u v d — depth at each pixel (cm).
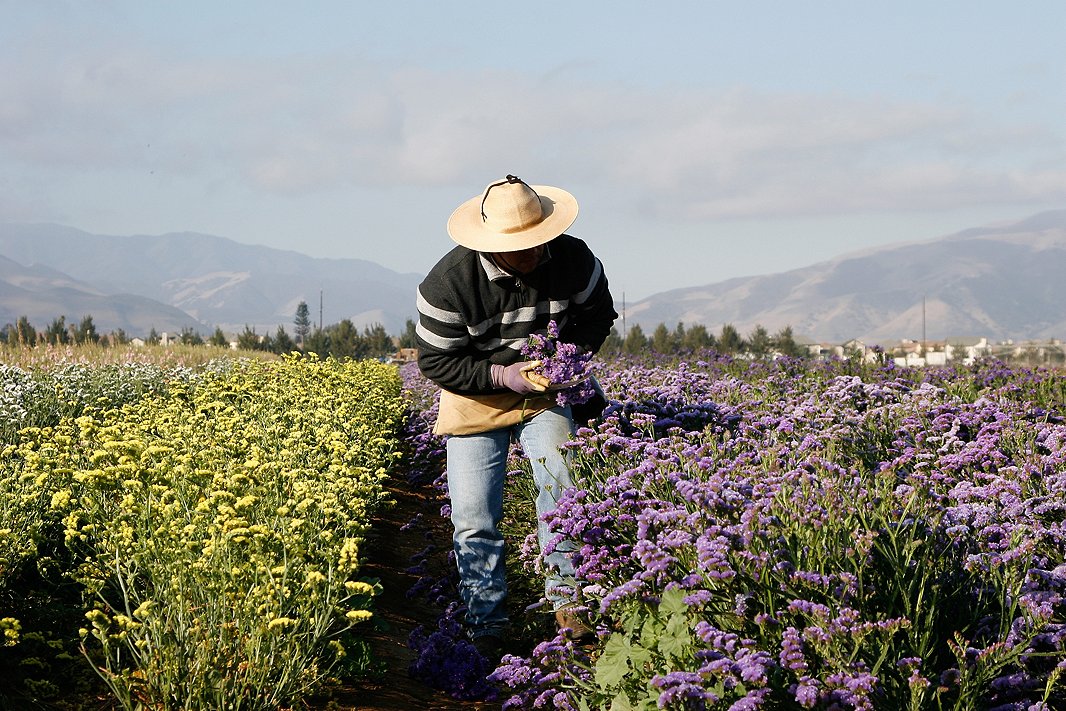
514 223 474
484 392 502
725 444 558
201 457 507
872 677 290
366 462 754
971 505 436
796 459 549
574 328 530
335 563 408
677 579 368
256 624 365
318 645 396
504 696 454
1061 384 970
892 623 306
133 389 1272
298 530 414
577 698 380
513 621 541
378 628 512
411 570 652
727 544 353
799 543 372
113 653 408
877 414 716
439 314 494
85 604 414
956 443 611
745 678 294
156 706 352
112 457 429
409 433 1266
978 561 368
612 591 378
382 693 428
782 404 840
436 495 936
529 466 694
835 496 410
